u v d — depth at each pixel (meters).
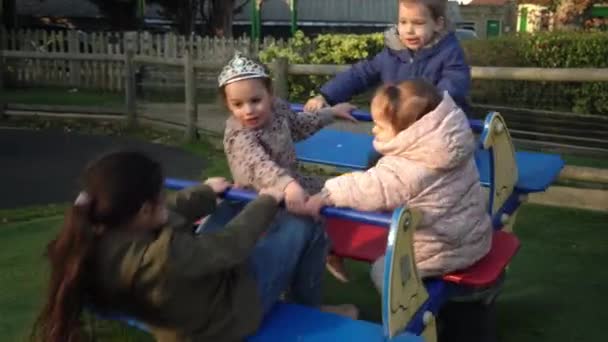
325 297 3.82
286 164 2.96
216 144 8.18
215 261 2.14
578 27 15.99
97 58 10.81
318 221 2.68
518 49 11.26
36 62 14.45
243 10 23.36
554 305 3.70
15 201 5.87
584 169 5.31
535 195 5.56
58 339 2.02
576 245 4.61
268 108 2.79
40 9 20.61
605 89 9.42
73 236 2.05
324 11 25.17
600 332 3.40
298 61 10.59
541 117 8.03
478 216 2.71
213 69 8.34
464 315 2.96
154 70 10.82
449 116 2.53
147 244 2.07
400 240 2.29
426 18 3.50
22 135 9.14
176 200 2.54
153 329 2.26
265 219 2.36
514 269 4.20
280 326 2.32
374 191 2.53
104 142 8.64
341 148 4.03
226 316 2.23
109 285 2.08
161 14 19.81
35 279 4.02
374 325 2.33
